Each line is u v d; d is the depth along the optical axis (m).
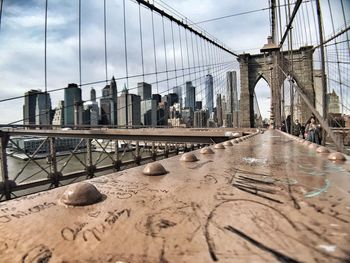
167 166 3.44
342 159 3.91
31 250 1.24
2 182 17.95
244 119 66.69
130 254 1.20
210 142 19.80
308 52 47.97
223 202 1.90
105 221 1.57
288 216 1.61
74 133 26.97
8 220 1.59
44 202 1.93
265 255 1.16
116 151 28.28
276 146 6.55
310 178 2.66
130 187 2.34
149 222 1.55
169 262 1.13
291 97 23.47
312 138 14.52
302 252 1.18
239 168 3.27
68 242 1.32
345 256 1.15
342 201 1.90
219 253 1.19
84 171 24.44
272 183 2.46
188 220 1.57
